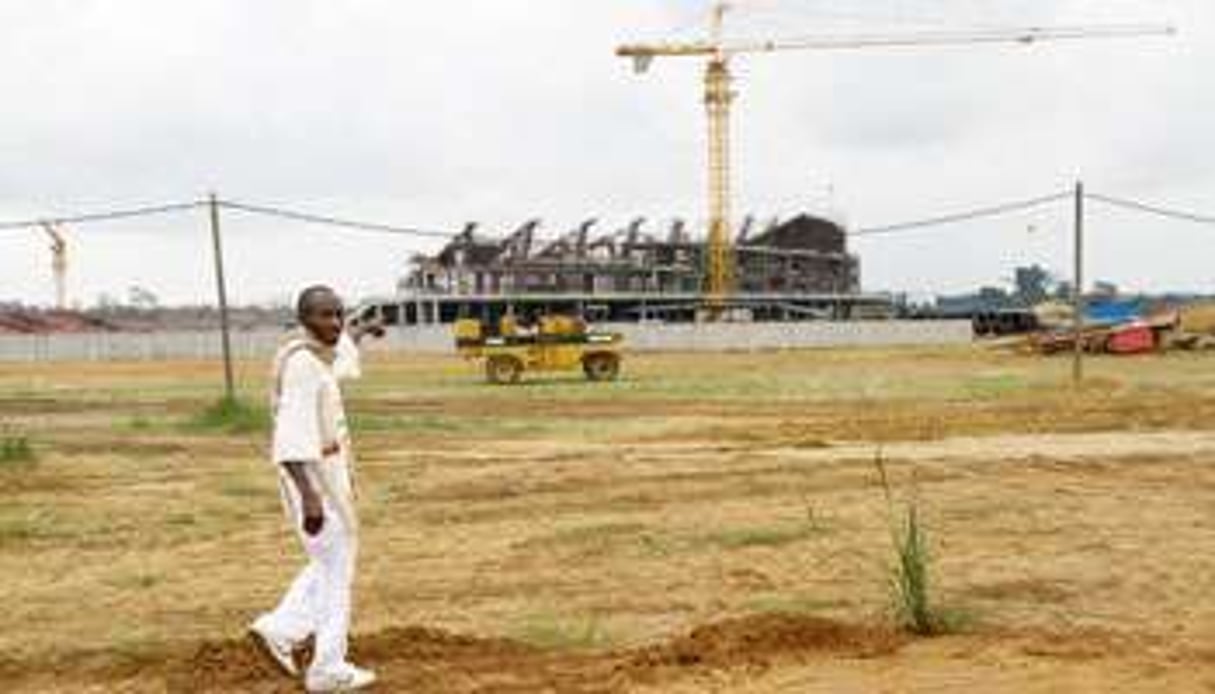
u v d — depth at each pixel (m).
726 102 138.75
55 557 15.05
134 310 137.75
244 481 21.06
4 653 10.85
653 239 134.00
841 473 20.80
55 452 25.41
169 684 9.82
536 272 124.62
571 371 54.31
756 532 15.53
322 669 9.28
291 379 8.99
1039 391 40.69
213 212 34.09
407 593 12.91
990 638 10.48
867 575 13.23
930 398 38.72
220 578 13.80
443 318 118.75
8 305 134.50
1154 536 15.16
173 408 40.84
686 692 9.20
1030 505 17.28
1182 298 117.06
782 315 132.75
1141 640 10.45
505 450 25.75
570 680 9.59
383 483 20.52
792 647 10.21
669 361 72.81
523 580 13.38
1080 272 42.72
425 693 9.34
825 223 144.62
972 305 144.50
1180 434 26.69
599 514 17.36
